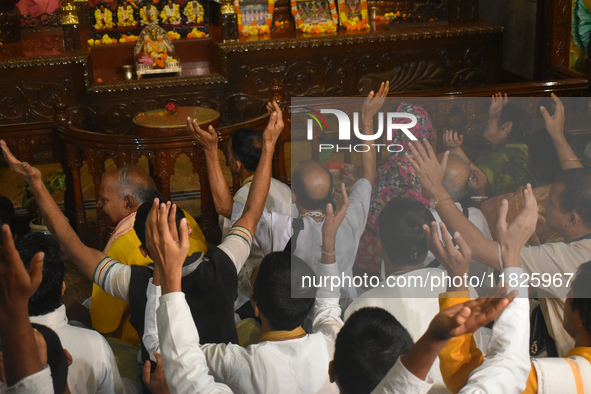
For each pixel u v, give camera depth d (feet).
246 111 22.54
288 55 22.30
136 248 8.31
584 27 17.74
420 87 23.45
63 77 20.67
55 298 6.64
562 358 6.21
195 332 5.59
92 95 21.02
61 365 5.91
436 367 5.82
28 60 20.18
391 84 23.21
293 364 6.22
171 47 22.77
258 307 6.43
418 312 5.63
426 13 24.09
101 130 21.47
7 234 4.60
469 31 22.85
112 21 23.45
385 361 5.91
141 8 23.53
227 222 9.09
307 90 22.79
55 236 7.03
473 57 23.38
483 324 5.35
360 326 5.81
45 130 13.53
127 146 12.66
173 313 5.49
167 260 5.39
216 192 8.75
